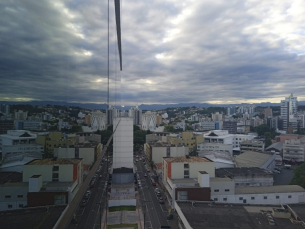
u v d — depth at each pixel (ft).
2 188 70.44
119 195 99.76
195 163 97.91
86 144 129.08
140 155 209.67
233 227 57.21
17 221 46.96
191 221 59.93
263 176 110.42
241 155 161.99
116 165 135.74
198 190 85.10
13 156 85.20
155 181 127.95
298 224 58.65
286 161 181.27
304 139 210.79
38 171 80.12
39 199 71.20
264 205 70.90
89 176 65.36
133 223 76.28
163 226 71.67
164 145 167.53
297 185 101.35
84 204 89.97
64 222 47.73
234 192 91.25
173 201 86.33
